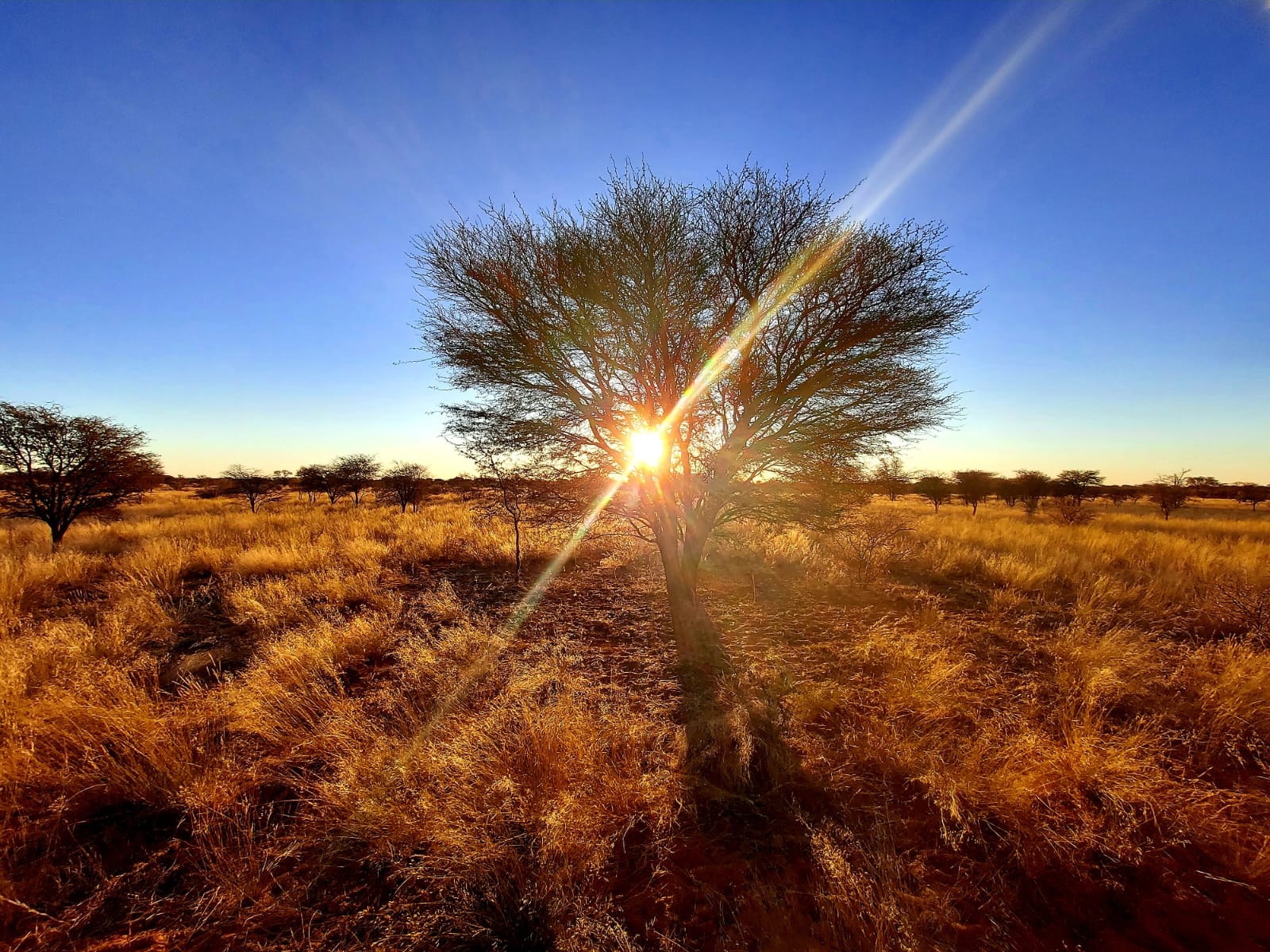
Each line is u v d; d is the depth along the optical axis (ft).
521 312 18.78
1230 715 12.79
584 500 20.88
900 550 36.50
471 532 44.27
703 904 7.92
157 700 13.89
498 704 13.75
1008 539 44.39
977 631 21.35
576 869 8.30
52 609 24.20
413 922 7.36
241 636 21.24
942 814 9.32
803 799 10.46
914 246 17.88
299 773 11.38
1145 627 21.75
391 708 13.64
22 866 8.41
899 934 7.02
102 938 7.38
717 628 21.91
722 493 20.24
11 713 11.75
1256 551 36.91
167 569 31.14
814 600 26.68
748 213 18.72
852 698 14.88
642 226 18.10
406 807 9.42
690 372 19.10
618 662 18.07
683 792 10.39
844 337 18.07
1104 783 10.03
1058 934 7.38
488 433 20.49
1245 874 8.34
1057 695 14.78
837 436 19.07
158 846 9.29
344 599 26.23
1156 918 7.64
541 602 26.37
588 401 20.16
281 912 7.75
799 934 7.27
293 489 144.77
